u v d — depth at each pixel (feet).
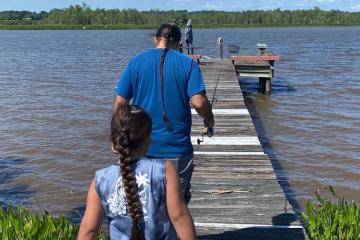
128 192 8.75
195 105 12.57
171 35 12.92
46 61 131.13
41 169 34.78
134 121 8.92
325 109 56.03
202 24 451.94
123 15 460.55
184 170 12.89
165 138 12.59
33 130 46.96
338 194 29.19
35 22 504.84
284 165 34.94
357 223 16.01
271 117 51.70
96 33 375.45
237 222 18.48
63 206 27.94
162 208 8.93
